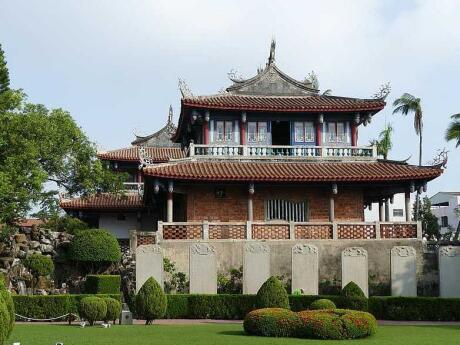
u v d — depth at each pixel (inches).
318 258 1541.6
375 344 832.3
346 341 868.6
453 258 1465.3
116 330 1016.9
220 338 890.1
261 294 1165.7
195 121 1822.1
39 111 1841.8
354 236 1605.6
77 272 1784.0
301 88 1940.2
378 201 1967.3
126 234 2272.4
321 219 1761.8
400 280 1448.1
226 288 1487.5
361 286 1418.6
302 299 1282.0
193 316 1323.8
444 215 4104.3
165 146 2787.9
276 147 1780.3
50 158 1801.2
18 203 1574.8
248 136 1827.0
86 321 1163.3
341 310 965.8
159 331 1002.1
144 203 2111.2
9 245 1755.7
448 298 1296.8
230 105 1771.7
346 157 1803.6
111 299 1149.7
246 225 1581.0
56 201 1835.6
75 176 1945.1
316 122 1855.3
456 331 1034.1
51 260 1684.3
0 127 1637.6
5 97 1720.0
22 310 1268.5
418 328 1094.4
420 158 2871.6
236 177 1633.9
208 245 1441.9
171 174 1606.8
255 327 940.0
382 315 1294.3
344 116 1867.6
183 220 1813.5
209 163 1739.7
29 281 1624.0
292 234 1582.2
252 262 1439.5
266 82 1929.1
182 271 1535.4
